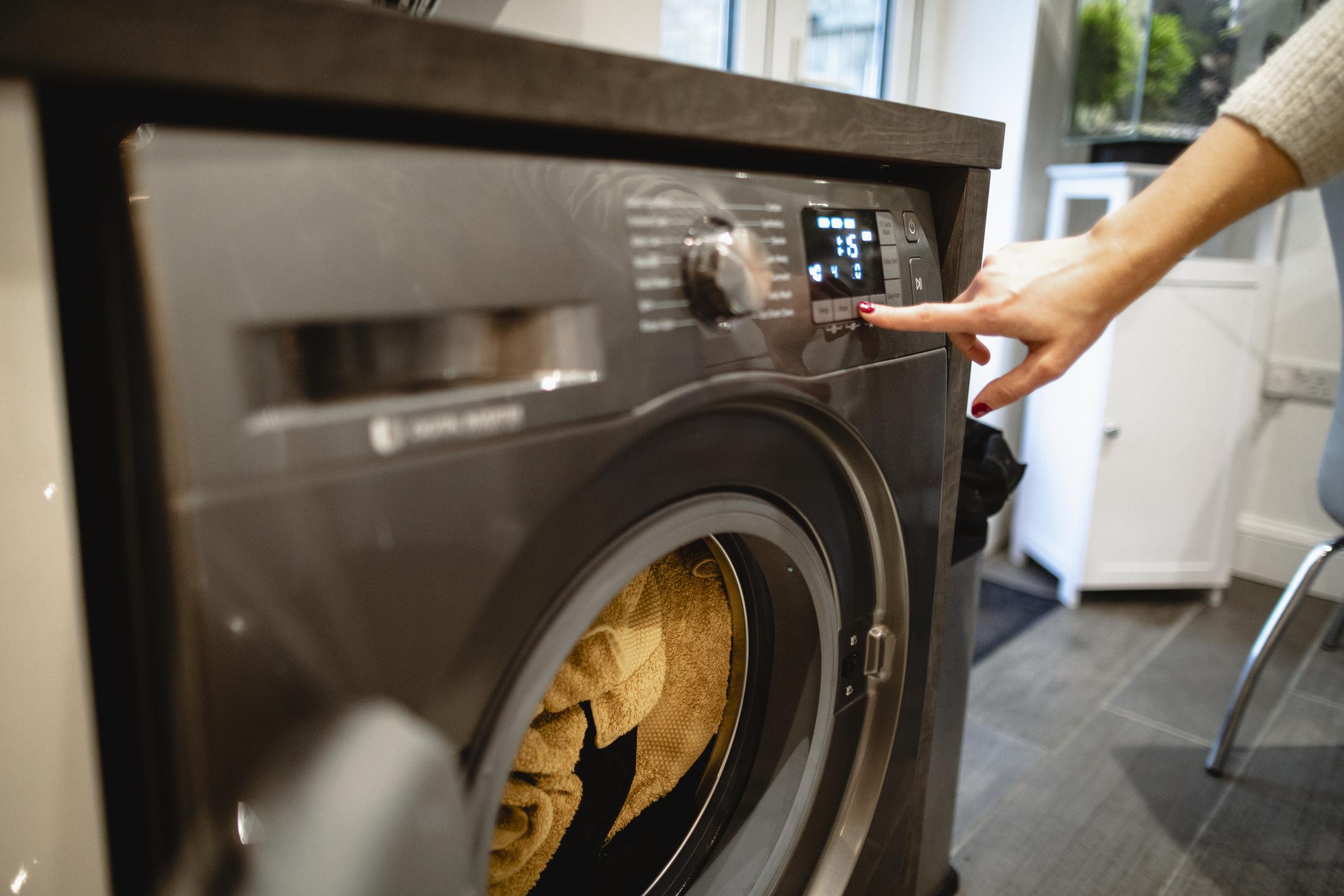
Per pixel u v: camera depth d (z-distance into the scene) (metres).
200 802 0.32
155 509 0.30
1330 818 1.26
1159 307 1.77
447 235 0.36
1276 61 0.59
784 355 0.52
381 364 0.37
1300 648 1.76
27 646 0.34
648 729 0.67
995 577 2.12
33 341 0.31
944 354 0.68
